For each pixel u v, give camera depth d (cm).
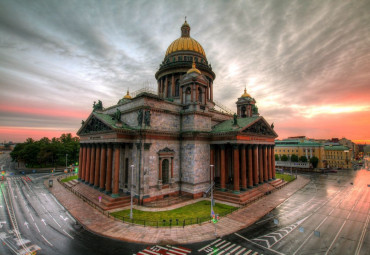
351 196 5422
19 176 8906
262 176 6044
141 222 3406
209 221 3472
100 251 2536
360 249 2612
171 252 2519
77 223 3397
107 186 4628
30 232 3052
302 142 13288
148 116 4569
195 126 5084
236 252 2522
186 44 7162
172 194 4938
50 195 5297
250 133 5347
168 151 4912
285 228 3247
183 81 5494
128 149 4909
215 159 5875
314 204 4600
